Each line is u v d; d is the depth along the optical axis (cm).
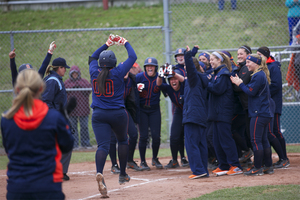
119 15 6266
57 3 6862
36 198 707
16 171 718
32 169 713
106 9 6650
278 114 1817
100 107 1312
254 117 1563
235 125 1848
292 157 2164
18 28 5947
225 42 4738
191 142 1616
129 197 1283
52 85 1595
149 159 2464
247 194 1212
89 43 5028
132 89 1933
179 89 1966
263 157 1708
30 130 717
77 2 6881
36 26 6006
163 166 2142
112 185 1561
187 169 1998
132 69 2384
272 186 1307
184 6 5597
